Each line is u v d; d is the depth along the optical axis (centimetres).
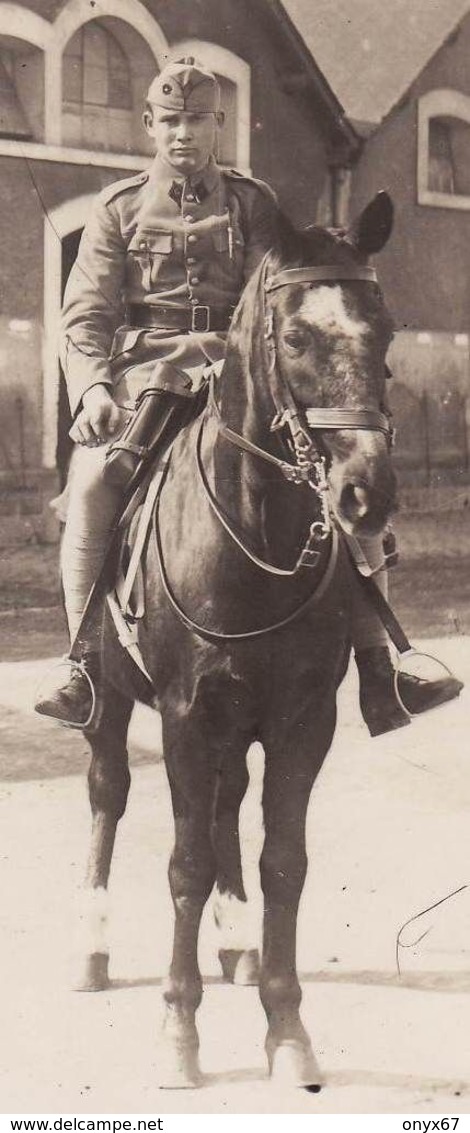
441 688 421
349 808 661
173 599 382
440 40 1498
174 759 383
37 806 661
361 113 1424
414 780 712
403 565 1395
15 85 1271
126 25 1293
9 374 1272
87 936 452
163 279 455
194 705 380
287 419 343
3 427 1269
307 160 1419
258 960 458
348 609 385
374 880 554
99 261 460
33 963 466
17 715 842
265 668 374
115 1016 426
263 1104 363
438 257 1534
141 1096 369
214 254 452
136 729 818
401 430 1511
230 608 372
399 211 1499
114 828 464
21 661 987
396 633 401
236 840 457
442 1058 394
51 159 1274
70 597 450
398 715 421
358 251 351
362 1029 416
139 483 416
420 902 529
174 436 415
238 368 370
